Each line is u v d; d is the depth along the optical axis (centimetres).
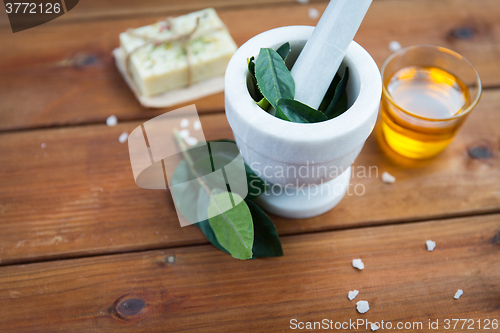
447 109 50
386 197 50
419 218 49
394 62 51
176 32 56
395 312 45
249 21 59
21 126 53
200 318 45
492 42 58
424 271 47
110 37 58
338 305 46
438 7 60
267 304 46
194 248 48
